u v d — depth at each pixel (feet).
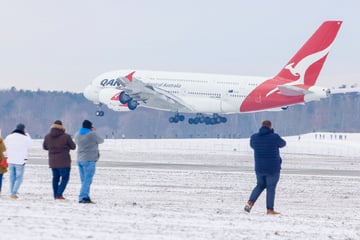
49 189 229.45
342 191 249.75
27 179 264.11
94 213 154.20
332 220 167.32
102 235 122.42
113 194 221.05
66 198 204.23
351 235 139.44
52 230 124.88
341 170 347.56
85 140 187.21
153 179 275.39
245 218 161.27
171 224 142.41
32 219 138.51
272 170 178.29
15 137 194.08
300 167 363.56
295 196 231.71
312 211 192.95
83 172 190.49
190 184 261.44
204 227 140.67
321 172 331.57
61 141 191.31
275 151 178.81
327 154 503.20
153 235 125.59
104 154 440.86
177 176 290.15
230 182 272.51
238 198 222.48
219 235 129.90
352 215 183.93
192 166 350.02
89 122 189.67
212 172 311.88
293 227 148.66
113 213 155.84
